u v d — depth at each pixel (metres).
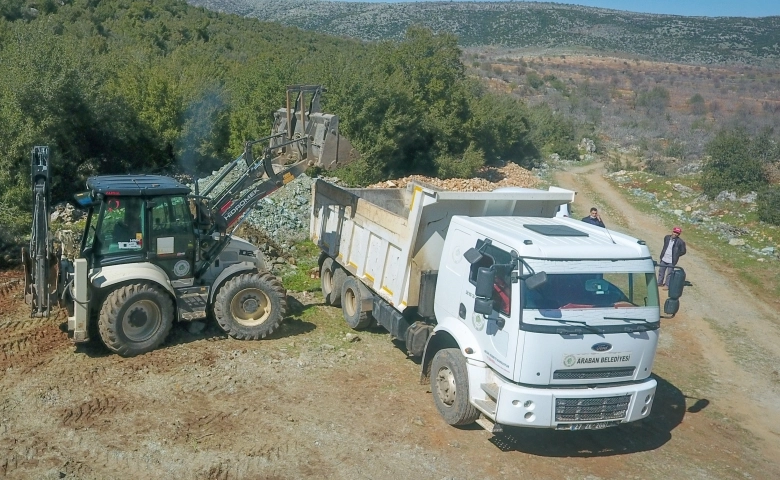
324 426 7.81
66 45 23.39
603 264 7.16
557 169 41.38
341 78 28.94
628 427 8.45
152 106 27.41
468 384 7.47
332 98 28.66
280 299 10.28
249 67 33.25
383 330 11.03
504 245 7.23
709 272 16.97
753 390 10.04
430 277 8.76
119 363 9.20
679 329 12.70
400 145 30.80
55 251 9.62
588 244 7.32
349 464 7.07
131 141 26.08
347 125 28.77
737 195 25.48
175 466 6.84
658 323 7.26
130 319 9.36
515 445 7.69
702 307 14.13
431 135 32.56
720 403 9.48
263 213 17.19
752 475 7.46
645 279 7.30
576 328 6.86
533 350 6.80
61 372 8.85
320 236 12.35
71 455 6.97
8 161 19.31
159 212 9.62
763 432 8.63
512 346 6.89
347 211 11.08
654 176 33.12
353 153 10.75
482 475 7.04
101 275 9.27
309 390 8.72
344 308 11.11
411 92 31.36
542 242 7.20
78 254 10.28
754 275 16.67
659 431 8.41
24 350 9.50
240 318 10.17
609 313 7.02
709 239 20.72
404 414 8.18
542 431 8.07
